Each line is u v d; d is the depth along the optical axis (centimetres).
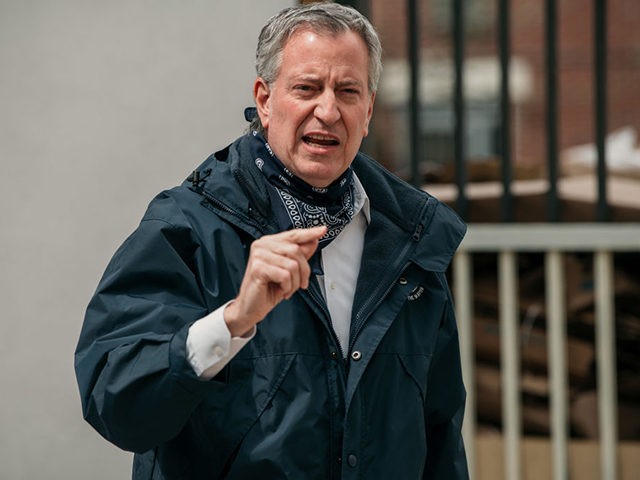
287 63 271
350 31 272
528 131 1436
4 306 506
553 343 515
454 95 522
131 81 497
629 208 514
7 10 497
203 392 245
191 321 260
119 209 501
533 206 522
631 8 1398
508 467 520
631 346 530
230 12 492
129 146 499
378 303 281
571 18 1399
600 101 512
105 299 264
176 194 276
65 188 502
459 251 517
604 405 514
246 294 240
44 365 507
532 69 1456
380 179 295
